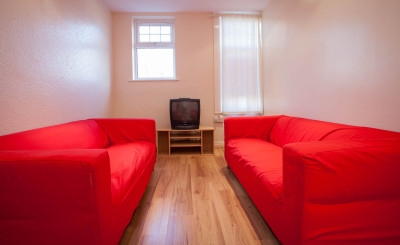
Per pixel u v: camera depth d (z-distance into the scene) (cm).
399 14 121
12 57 135
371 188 84
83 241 77
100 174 79
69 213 76
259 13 357
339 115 172
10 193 75
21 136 118
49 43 174
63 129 158
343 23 164
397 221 87
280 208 104
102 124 232
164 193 186
